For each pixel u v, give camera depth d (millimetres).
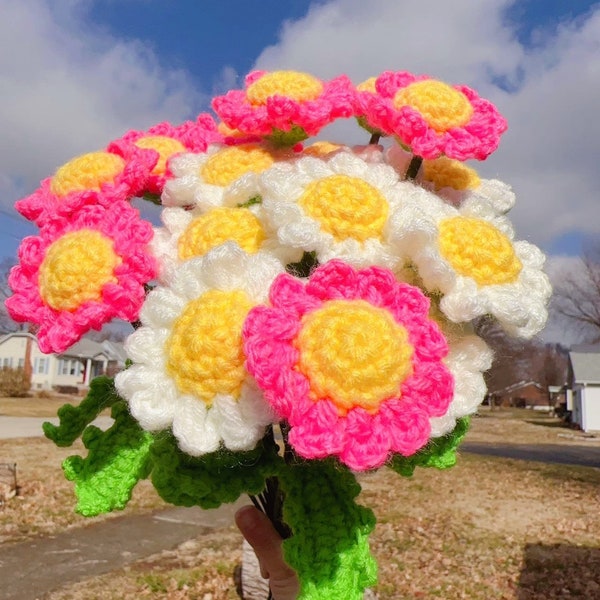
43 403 24953
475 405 1061
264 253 1058
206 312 940
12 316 1209
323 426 835
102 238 1170
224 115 1326
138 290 1118
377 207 1080
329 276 956
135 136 1557
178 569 4926
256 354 854
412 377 889
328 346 860
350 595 1049
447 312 1030
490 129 1271
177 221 1271
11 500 6746
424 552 5605
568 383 28750
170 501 1101
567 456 14094
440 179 1405
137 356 983
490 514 7016
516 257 1137
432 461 1305
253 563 4191
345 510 1127
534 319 1069
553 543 5949
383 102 1241
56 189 1345
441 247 1074
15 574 4777
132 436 1299
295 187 1139
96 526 6125
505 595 4695
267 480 1367
